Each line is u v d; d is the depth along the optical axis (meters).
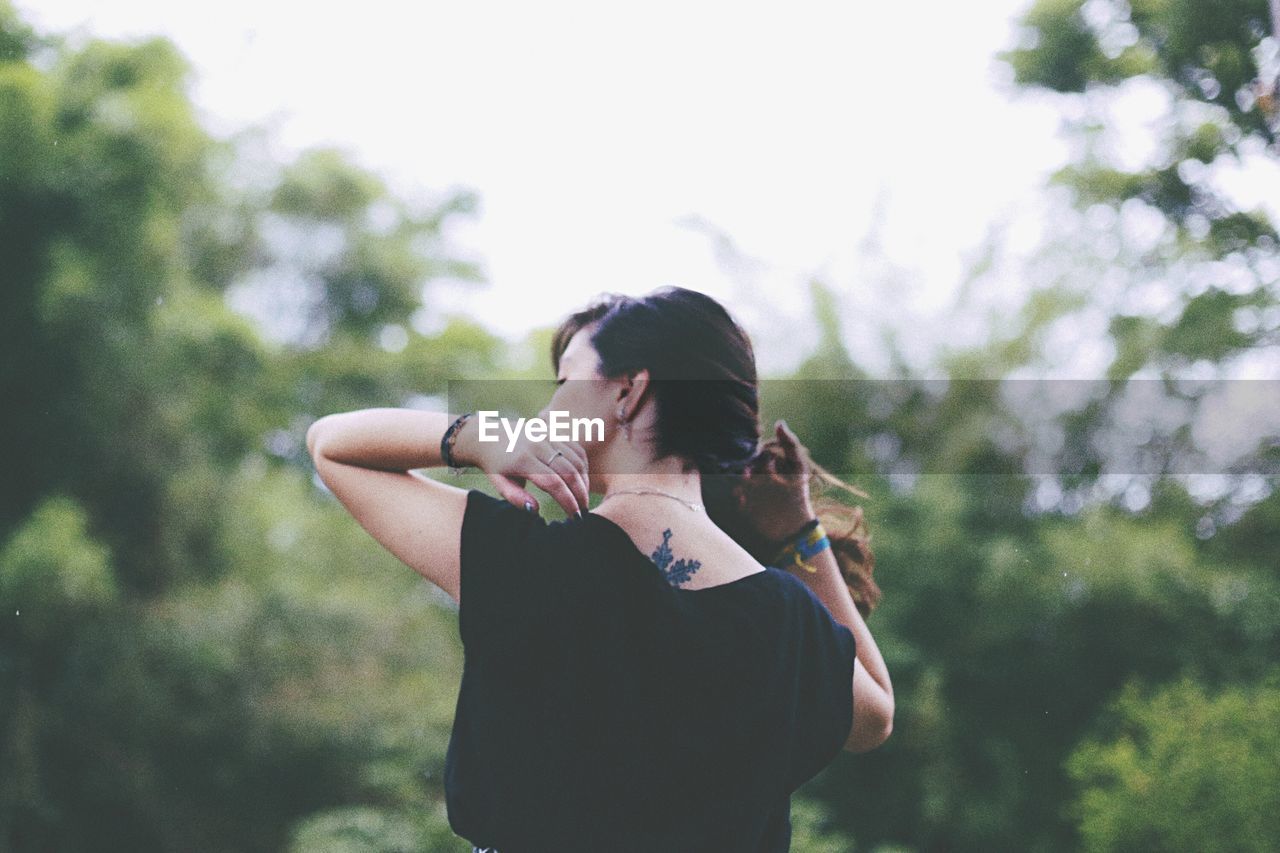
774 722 0.86
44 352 8.31
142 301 8.50
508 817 0.84
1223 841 4.24
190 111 8.62
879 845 7.27
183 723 9.23
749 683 0.86
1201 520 7.64
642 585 0.85
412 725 8.62
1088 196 8.16
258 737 9.29
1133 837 4.42
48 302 7.98
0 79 7.87
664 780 0.84
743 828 0.85
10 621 8.55
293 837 8.25
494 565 0.85
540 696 0.84
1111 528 7.50
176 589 9.98
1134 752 4.72
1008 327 8.00
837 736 0.92
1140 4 8.16
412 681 9.93
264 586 10.73
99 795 8.89
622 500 0.92
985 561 7.53
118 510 9.49
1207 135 7.76
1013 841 7.16
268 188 12.59
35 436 8.62
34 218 8.03
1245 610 7.04
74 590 8.20
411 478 0.90
